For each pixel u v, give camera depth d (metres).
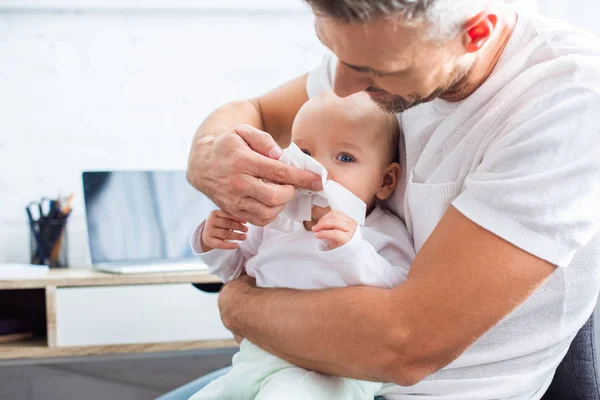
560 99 0.96
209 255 1.32
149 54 2.81
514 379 1.13
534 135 0.95
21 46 2.74
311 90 1.46
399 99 1.01
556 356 1.17
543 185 0.93
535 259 0.93
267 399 1.06
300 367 1.13
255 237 1.34
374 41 0.89
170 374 2.55
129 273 2.44
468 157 1.06
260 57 2.88
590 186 0.94
